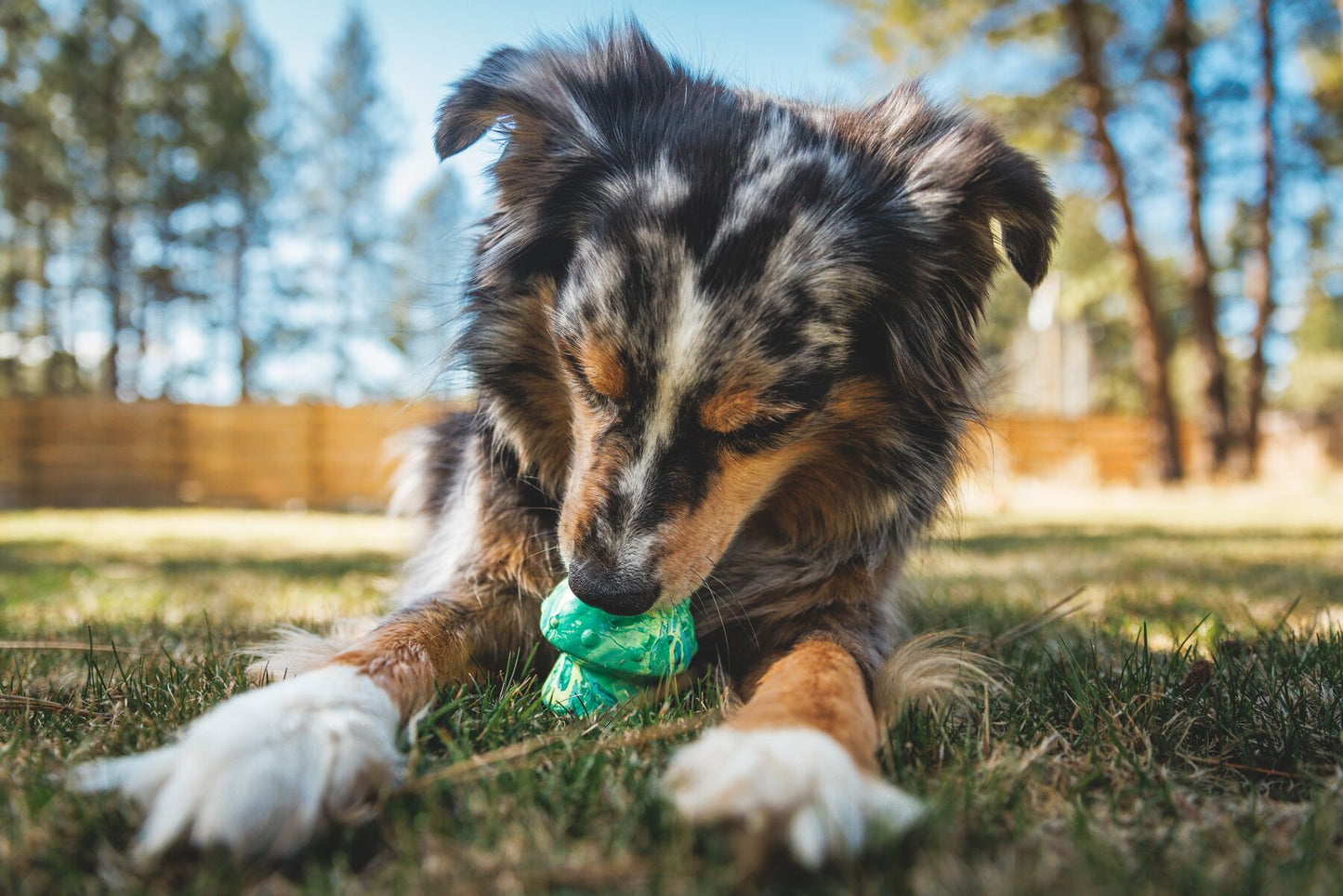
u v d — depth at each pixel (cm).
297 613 71
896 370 46
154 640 58
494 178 51
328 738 28
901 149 48
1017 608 71
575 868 23
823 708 31
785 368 42
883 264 45
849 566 49
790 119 47
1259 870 24
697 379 41
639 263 42
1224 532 158
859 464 49
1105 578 93
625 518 41
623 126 48
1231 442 335
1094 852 25
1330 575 93
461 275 55
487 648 46
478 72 51
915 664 41
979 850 25
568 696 38
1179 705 40
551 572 48
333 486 318
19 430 295
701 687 42
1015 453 388
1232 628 61
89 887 24
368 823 27
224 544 157
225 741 26
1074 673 44
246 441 313
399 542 160
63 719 38
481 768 29
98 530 193
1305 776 32
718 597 47
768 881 23
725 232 42
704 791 25
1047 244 46
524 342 50
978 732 36
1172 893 23
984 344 58
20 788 29
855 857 24
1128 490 318
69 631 62
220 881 23
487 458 52
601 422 43
